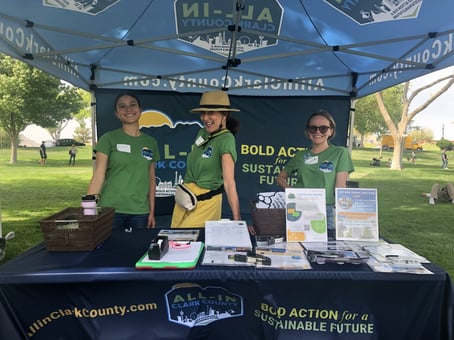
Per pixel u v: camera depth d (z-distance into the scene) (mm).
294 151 3506
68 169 10102
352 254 1313
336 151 2260
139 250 1410
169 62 3090
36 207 6395
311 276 1194
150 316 1371
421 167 12227
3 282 1149
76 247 1387
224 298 1382
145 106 3389
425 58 2355
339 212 1594
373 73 3111
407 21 2070
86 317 1326
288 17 2219
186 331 1386
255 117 3496
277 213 1590
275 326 1332
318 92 3473
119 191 1953
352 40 2469
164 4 2076
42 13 2020
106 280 1177
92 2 1983
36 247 1443
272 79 3408
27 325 1278
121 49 2791
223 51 2773
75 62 2959
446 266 3840
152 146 2104
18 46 2053
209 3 2072
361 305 1308
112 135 1982
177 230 1706
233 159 1805
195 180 1932
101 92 3289
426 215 6418
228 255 1327
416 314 1280
